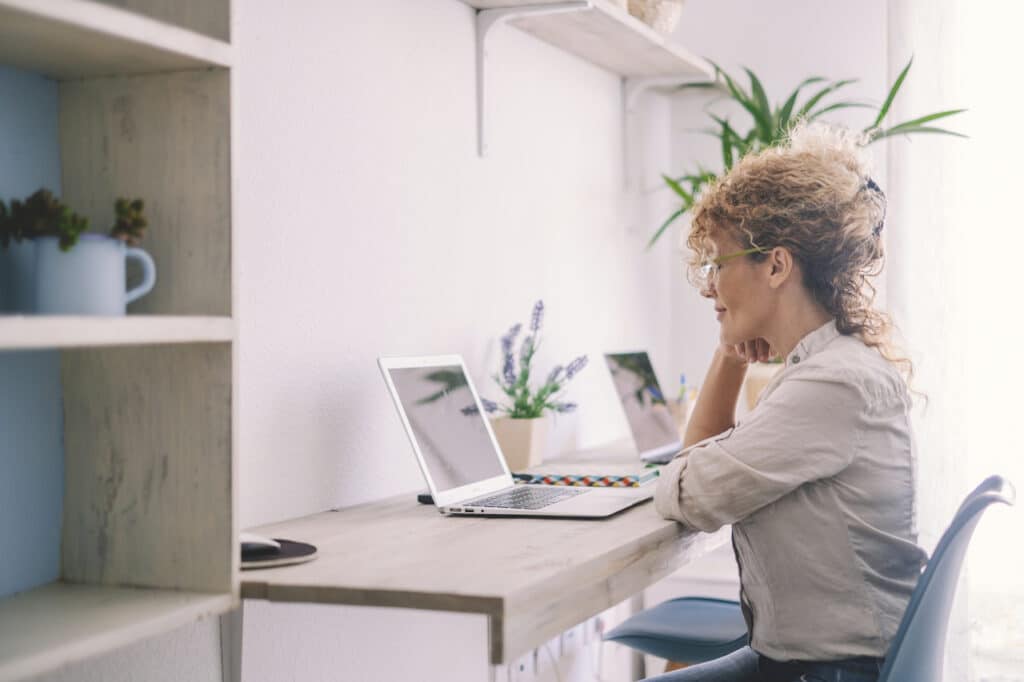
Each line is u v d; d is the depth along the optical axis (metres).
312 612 1.77
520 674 2.43
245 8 1.59
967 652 2.86
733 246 1.65
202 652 1.51
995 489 1.50
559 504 1.75
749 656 1.76
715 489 1.55
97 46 1.13
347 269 1.83
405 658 2.03
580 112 2.78
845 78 3.18
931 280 2.92
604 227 2.93
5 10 0.97
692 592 2.87
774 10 3.25
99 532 1.28
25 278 1.19
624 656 3.01
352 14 1.83
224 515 1.23
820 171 1.61
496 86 2.35
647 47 2.64
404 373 1.80
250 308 1.62
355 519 1.68
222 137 1.22
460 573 1.26
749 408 2.93
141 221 1.13
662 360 3.38
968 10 2.98
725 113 3.33
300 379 1.72
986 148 2.98
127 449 1.27
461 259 2.21
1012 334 2.97
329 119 1.78
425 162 2.07
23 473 1.25
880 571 1.53
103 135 1.27
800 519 1.54
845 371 1.52
